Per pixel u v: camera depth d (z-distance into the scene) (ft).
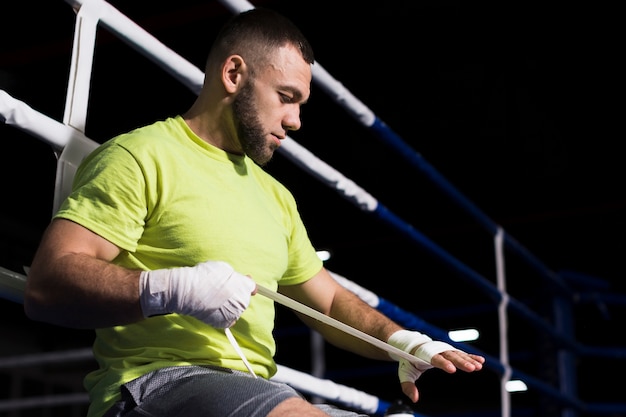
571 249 19.57
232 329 4.86
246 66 5.14
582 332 17.93
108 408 4.43
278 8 17.01
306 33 17.20
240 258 4.90
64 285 4.11
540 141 18.25
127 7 16.97
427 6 16.44
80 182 4.67
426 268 21.54
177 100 18.30
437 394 24.14
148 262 4.73
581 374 20.51
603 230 19.11
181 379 4.38
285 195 5.82
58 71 18.20
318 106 18.43
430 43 17.13
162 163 4.79
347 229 20.98
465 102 17.85
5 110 4.77
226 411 4.07
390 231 20.66
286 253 5.34
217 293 4.09
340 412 5.24
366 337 4.86
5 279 4.76
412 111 18.12
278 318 22.26
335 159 19.29
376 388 24.00
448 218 20.08
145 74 17.97
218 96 5.19
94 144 5.45
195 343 4.68
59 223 4.39
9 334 23.18
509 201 19.24
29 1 17.22
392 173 19.31
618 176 18.30
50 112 18.63
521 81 17.37
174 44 17.25
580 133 17.98
